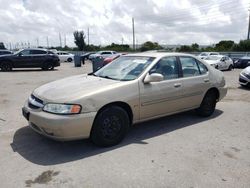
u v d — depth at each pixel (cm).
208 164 362
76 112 368
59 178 321
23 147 411
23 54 1791
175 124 537
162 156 385
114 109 407
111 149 407
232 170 347
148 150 405
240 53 3412
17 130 488
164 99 475
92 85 417
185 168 349
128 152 397
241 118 591
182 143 436
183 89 507
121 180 318
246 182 318
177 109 512
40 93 412
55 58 1908
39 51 1848
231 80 1328
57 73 1645
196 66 554
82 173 333
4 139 443
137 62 488
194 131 497
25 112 414
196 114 603
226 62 2019
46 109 376
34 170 339
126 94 418
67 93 388
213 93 594
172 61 504
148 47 5588
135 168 347
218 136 473
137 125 527
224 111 652
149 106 455
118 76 469
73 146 416
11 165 353
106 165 355
